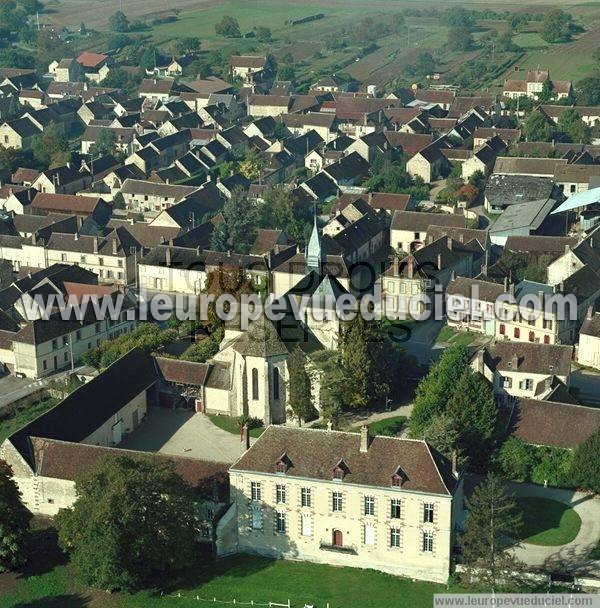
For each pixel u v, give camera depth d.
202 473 168.50
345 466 158.25
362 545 159.50
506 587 149.88
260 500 162.88
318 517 160.50
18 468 176.62
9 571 162.00
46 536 171.00
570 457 181.50
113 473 157.88
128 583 154.00
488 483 158.12
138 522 153.12
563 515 171.00
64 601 154.50
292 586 155.25
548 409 187.62
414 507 154.75
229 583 156.75
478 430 183.38
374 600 150.75
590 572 155.25
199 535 168.00
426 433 176.00
